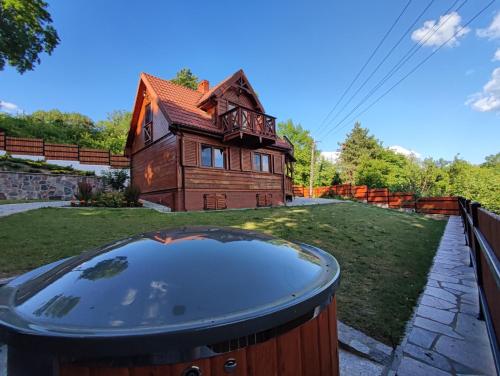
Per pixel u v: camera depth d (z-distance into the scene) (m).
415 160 44.34
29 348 0.95
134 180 14.46
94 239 5.40
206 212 9.20
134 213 8.34
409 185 22.86
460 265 4.97
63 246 4.88
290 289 1.26
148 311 1.01
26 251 4.53
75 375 0.96
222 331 0.97
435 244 6.75
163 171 11.23
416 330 2.78
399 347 2.51
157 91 11.66
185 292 1.11
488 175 18.42
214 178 11.23
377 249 5.71
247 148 12.72
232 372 1.01
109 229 6.24
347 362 2.34
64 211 8.12
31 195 13.11
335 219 8.73
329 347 1.44
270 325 1.07
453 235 8.00
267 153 13.86
